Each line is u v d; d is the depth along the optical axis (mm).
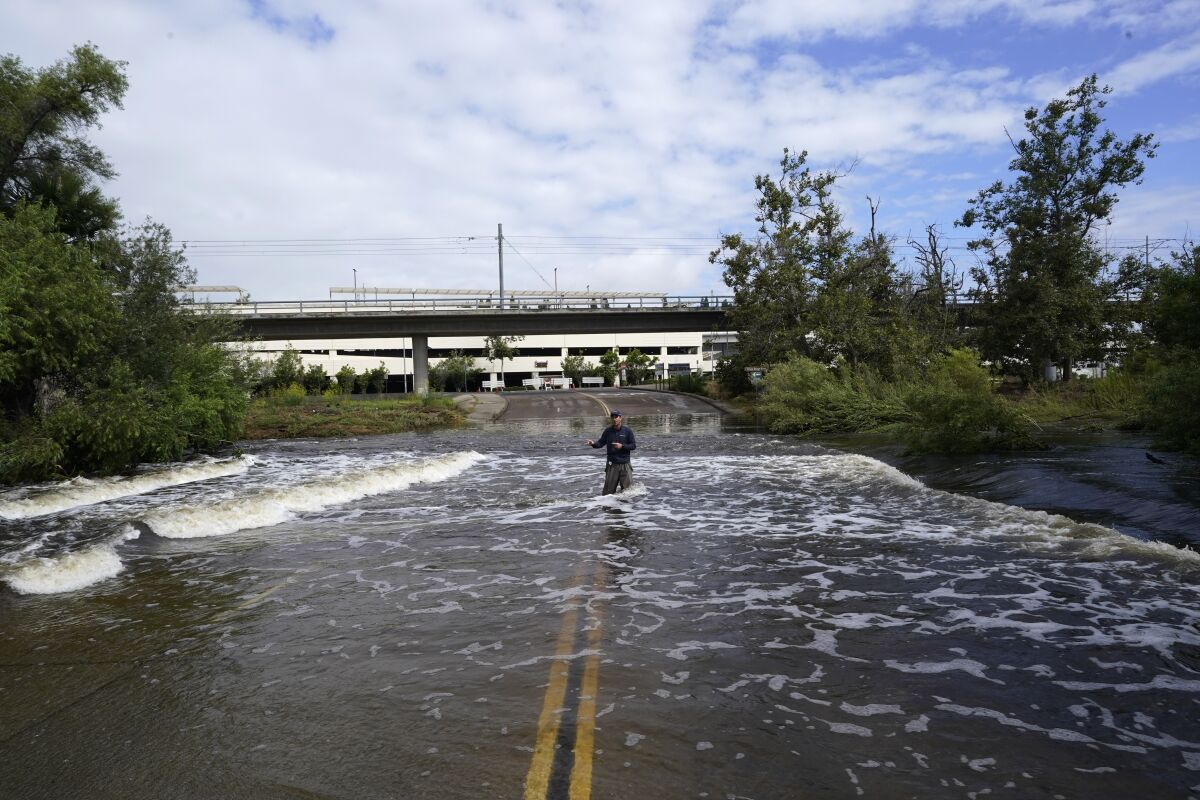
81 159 25562
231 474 16328
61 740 3734
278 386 50094
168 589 6711
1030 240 32469
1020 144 33281
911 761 3285
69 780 3318
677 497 11719
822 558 7438
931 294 38000
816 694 4070
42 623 5762
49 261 16172
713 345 108125
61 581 6945
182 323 21266
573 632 5242
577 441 24000
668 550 7957
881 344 32875
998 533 8289
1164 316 12891
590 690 4172
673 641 5016
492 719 3811
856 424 23562
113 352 18328
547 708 3934
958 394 15328
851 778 3141
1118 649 4645
